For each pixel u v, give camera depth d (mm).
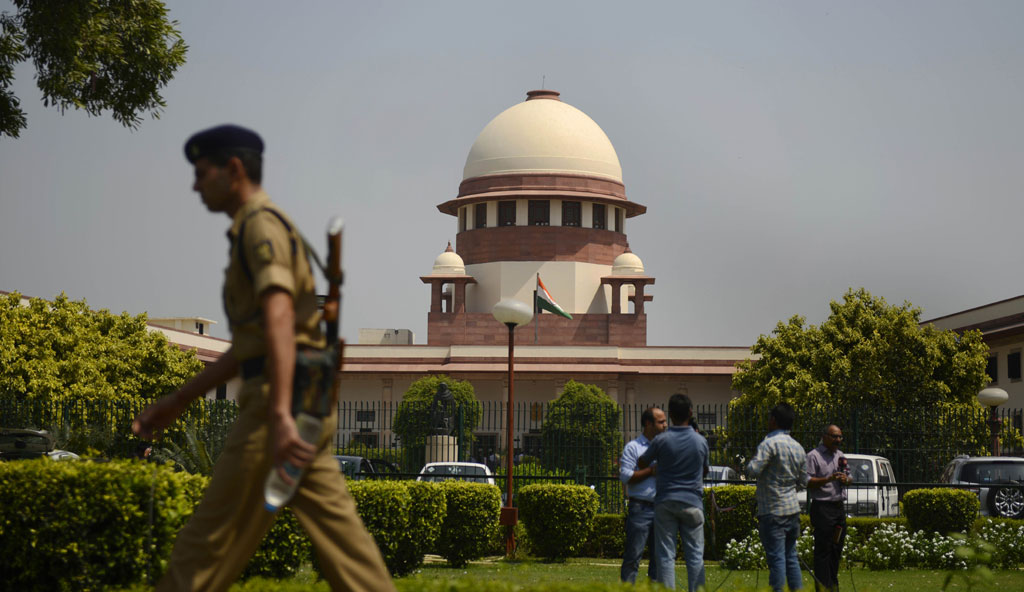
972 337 35656
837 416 24453
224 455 4137
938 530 17125
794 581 9523
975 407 34781
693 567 8812
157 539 6578
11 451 18062
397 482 12711
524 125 58438
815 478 10312
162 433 20500
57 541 6488
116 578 6523
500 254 56875
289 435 3760
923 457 24672
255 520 4152
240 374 4191
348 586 4121
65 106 12594
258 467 4059
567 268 56281
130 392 32469
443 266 56188
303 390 3936
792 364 36000
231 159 4211
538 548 17391
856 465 19438
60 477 6504
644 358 53250
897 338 35406
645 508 9891
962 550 6723
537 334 55188
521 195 56594
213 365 4551
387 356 53812
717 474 24109
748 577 14617
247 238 4047
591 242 57094
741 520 17422
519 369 51844
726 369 52844
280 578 9945
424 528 13508
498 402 52406
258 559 9766
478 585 5734
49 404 21625
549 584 5941
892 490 19812
